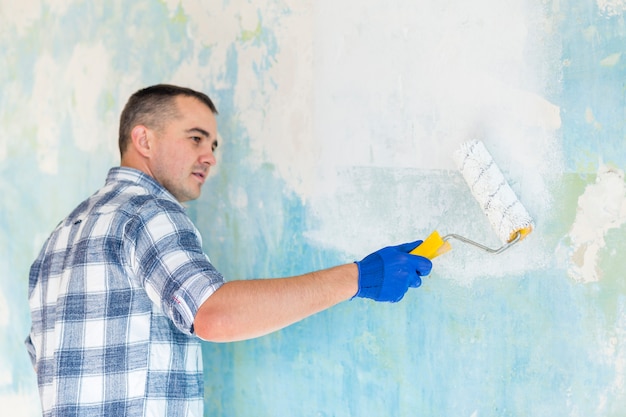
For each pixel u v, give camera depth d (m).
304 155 1.82
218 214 1.95
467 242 1.49
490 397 1.58
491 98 1.57
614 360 1.44
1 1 2.36
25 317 2.34
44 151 2.28
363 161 1.73
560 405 1.50
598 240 1.46
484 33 1.58
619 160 1.44
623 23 1.43
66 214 2.24
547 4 1.51
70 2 2.23
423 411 1.66
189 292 1.26
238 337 1.25
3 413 2.36
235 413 1.92
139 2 2.09
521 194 1.54
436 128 1.64
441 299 1.64
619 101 1.44
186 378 1.50
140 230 1.38
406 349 1.68
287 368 1.85
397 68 1.69
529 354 1.53
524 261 1.54
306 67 1.81
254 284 1.27
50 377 1.52
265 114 1.88
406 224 1.68
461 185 1.61
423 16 1.65
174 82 2.03
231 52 1.93
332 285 1.33
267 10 1.87
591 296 1.47
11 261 2.36
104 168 2.16
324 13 1.78
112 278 1.42
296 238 1.83
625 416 1.43
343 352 1.77
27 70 2.32
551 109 1.51
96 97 2.17
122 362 1.43
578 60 1.48
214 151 1.95
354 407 1.75
